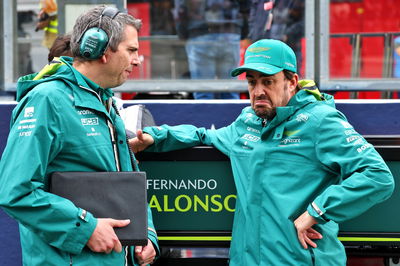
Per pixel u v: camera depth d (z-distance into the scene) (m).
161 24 17.08
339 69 16.89
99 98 10.53
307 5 16.86
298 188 11.27
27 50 17.55
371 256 13.40
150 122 13.10
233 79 17.03
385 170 10.71
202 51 17.05
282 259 11.18
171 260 13.71
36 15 17.47
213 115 14.19
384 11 16.70
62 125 10.06
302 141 11.28
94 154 10.28
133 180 10.27
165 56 17.14
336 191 10.66
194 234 12.93
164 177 12.89
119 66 10.46
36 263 10.16
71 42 10.57
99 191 10.16
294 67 11.45
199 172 12.85
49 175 10.15
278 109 11.24
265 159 11.47
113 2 17.14
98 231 9.89
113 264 10.27
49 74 10.64
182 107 14.20
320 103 11.38
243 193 11.68
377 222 12.60
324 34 16.86
